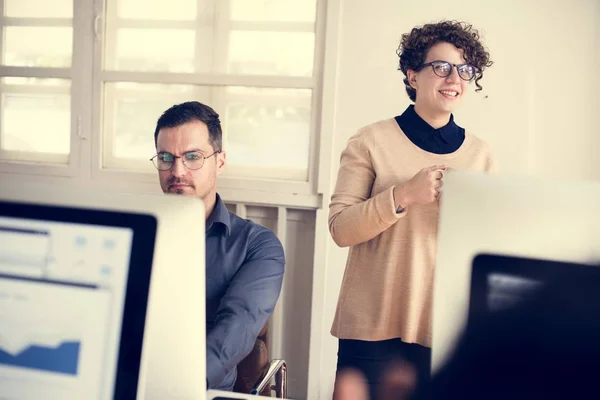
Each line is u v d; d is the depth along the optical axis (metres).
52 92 2.79
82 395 0.73
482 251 0.67
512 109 2.39
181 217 0.83
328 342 2.54
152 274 0.72
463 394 0.66
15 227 0.77
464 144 1.68
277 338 2.59
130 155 2.74
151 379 0.87
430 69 1.65
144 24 2.66
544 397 0.64
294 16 2.54
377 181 1.66
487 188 0.68
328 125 2.49
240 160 2.65
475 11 2.38
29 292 0.75
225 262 1.65
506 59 2.37
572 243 0.65
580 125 2.34
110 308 0.73
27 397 0.75
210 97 2.65
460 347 0.67
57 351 0.74
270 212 2.63
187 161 1.72
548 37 2.34
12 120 2.85
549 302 0.64
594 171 2.34
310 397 2.54
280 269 1.64
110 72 2.67
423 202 1.48
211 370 1.31
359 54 2.46
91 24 2.67
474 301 0.67
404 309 1.57
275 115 2.60
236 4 2.58
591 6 2.30
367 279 1.63
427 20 2.41
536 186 0.67
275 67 2.58
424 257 1.58
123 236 0.74
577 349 0.63
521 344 0.65
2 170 2.82
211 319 1.65
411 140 1.67
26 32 2.78
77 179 2.75
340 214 1.65
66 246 0.75
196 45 2.63
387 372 1.60
